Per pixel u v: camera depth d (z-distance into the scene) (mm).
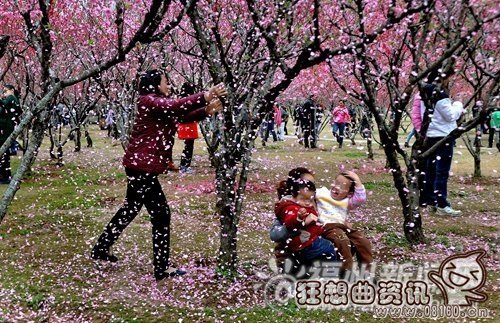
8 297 4227
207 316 3912
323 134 25172
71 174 10820
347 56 5453
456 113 6758
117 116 10180
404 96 5211
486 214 7316
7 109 9219
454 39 5086
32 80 9719
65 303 4137
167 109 4301
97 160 13469
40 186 9484
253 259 5215
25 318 3871
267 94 4469
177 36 8539
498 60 6543
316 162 13070
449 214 7168
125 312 3986
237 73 4746
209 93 4191
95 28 8883
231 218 4676
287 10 4266
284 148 17312
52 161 13250
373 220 6836
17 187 3305
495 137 16719
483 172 11391
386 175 10945
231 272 4672
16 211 7336
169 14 7578
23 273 4828
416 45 5648
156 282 4574
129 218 4969
